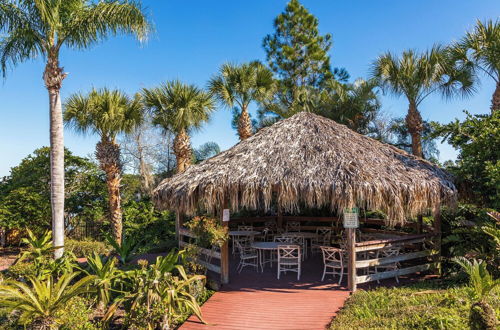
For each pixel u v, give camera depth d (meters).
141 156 23.48
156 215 18.09
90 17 10.13
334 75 25.88
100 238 18.39
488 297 6.12
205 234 8.98
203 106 15.07
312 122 10.37
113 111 14.26
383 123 18.19
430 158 17.31
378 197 7.95
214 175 8.91
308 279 9.43
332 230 13.99
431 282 8.66
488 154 9.18
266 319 6.75
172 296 6.31
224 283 9.08
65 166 17.98
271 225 15.09
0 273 9.72
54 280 9.06
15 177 18.20
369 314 6.29
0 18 9.62
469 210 10.30
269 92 16.16
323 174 8.27
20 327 6.16
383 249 9.00
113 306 6.32
